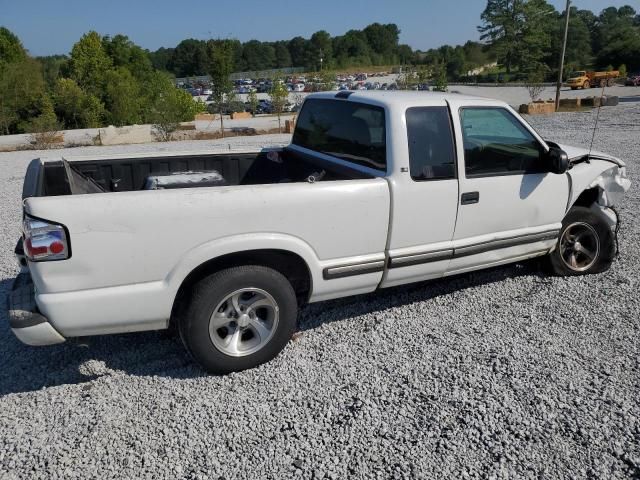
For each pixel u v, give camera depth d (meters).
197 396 3.34
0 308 4.66
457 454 2.81
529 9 79.81
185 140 22.66
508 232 4.49
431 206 3.99
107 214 3.03
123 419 3.12
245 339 3.64
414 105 3.92
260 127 27.39
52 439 2.95
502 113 4.33
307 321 4.36
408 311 4.50
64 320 3.06
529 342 3.94
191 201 3.21
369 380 3.49
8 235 7.28
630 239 6.25
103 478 2.67
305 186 3.54
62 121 43.88
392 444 2.89
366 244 3.82
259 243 3.40
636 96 38.78
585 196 5.30
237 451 2.85
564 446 2.86
